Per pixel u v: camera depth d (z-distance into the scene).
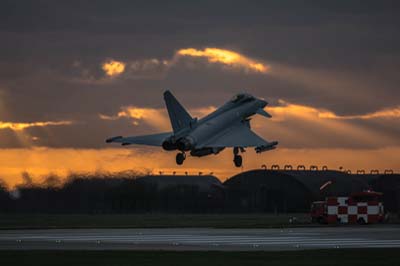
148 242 143.00
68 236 159.88
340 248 127.81
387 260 107.50
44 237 156.00
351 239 155.38
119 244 136.38
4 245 132.38
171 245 135.12
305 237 161.25
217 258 108.50
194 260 105.50
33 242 140.50
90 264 99.75
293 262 104.00
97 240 147.62
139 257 109.00
